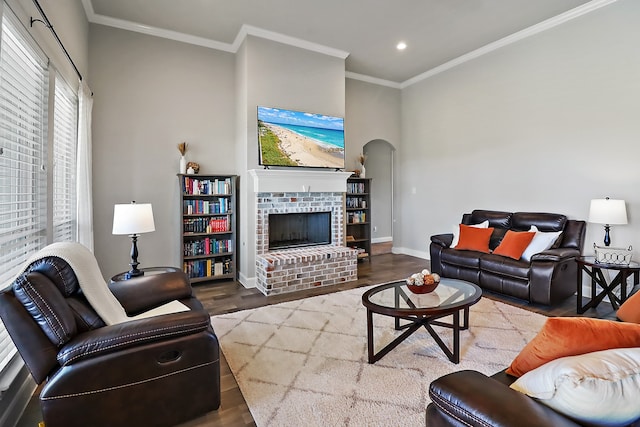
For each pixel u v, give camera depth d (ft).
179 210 13.88
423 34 14.07
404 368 7.09
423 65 17.56
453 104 17.24
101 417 4.73
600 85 11.76
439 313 6.89
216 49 14.71
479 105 15.96
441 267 13.98
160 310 7.04
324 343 8.32
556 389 2.86
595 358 2.91
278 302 11.60
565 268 10.92
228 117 15.01
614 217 10.45
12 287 4.68
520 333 8.75
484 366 7.10
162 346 5.13
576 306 11.03
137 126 13.28
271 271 12.53
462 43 14.96
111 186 12.88
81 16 11.14
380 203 23.13
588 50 12.03
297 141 14.43
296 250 14.53
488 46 15.17
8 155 6.02
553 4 11.89
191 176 13.85
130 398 4.91
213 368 5.57
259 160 13.65
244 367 7.20
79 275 5.41
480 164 16.02
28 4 6.24
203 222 14.11
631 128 11.06
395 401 5.97
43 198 7.25
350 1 11.59
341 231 15.98
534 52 13.67
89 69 12.42
